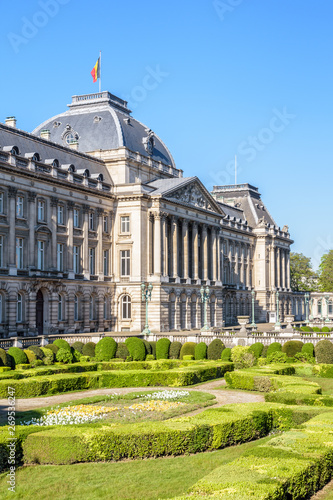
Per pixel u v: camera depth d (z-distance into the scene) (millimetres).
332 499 22922
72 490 24250
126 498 23484
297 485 22016
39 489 24359
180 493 23938
